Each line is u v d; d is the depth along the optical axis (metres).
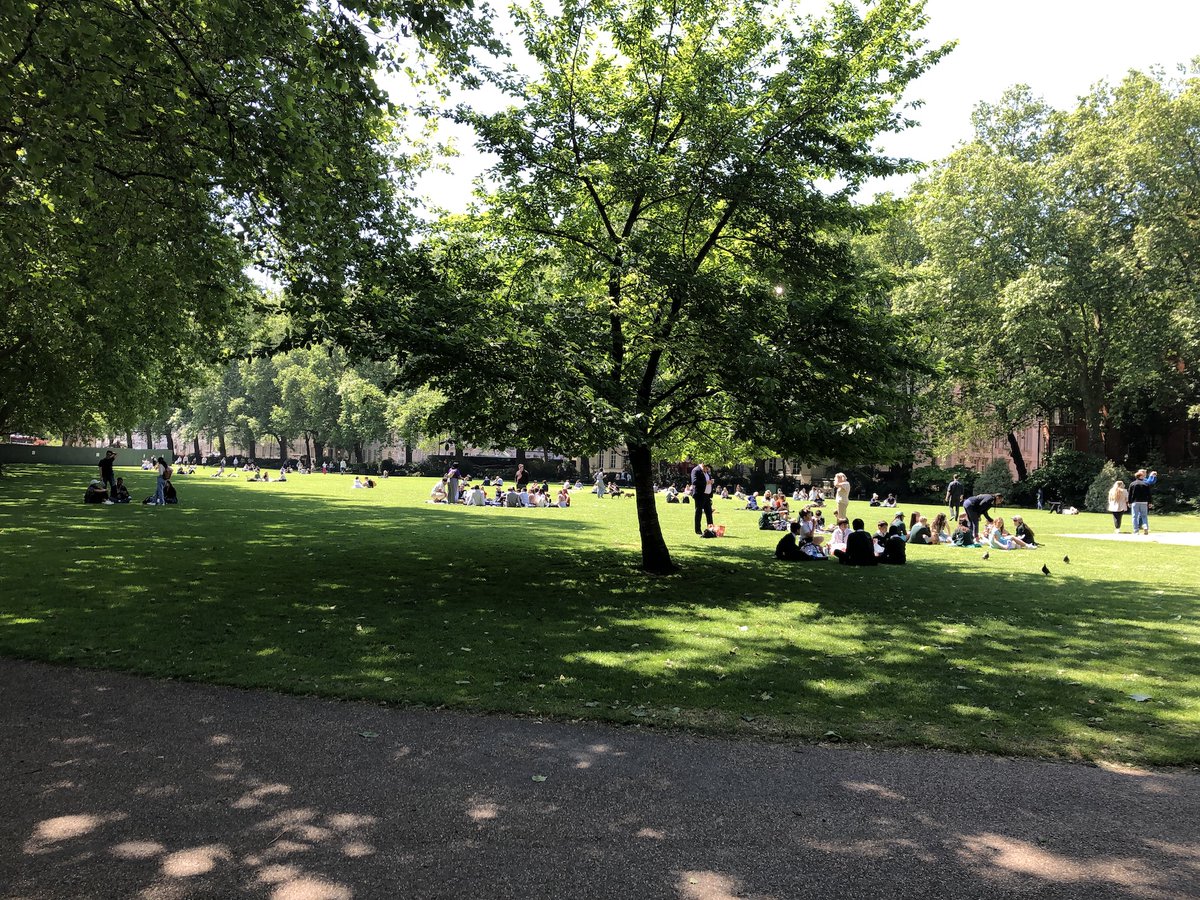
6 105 7.68
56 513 20.19
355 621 8.52
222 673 6.41
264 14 8.16
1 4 6.77
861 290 12.22
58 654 6.86
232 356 11.28
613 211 13.88
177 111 9.20
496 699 5.86
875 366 11.38
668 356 13.27
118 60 8.26
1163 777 4.61
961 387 39.84
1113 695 6.21
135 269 12.06
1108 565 14.74
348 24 8.21
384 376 63.53
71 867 3.37
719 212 12.84
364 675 6.43
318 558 13.36
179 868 3.37
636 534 18.92
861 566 14.17
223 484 39.50
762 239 12.20
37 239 11.70
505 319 11.51
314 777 4.41
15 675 6.30
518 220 13.25
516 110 12.38
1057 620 9.30
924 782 4.47
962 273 38.03
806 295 11.27
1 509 20.94
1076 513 32.16
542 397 10.24
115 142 9.10
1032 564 14.86
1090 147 34.94
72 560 12.22
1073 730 5.38
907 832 3.83
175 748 4.83
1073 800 4.25
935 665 7.10
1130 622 9.20
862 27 11.77
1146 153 32.47
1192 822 4.00
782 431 11.26
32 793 4.14
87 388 26.33
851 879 3.36
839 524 15.99
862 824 3.92
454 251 13.44
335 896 3.16
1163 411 41.28
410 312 10.62
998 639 8.25
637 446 12.87
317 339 10.60
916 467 45.81
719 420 13.34
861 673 6.78
